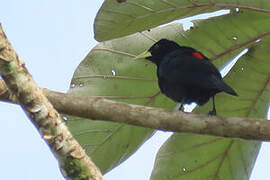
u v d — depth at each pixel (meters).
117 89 10.92
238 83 11.02
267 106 11.12
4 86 9.27
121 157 11.03
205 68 10.88
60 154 7.01
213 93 10.93
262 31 10.55
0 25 6.96
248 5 9.94
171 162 11.39
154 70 11.02
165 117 9.39
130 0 9.40
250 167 11.38
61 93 9.49
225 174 11.55
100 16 9.63
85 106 9.41
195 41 10.90
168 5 9.56
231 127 9.34
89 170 7.04
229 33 10.65
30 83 7.00
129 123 9.47
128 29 9.94
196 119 9.38
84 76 10.86
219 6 9.85
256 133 9.29
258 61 10.80
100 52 10.88
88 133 10.72
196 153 11.34
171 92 11.05
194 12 9.90
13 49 7.00
